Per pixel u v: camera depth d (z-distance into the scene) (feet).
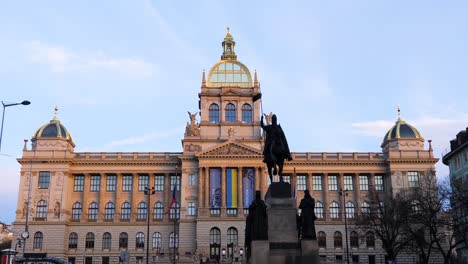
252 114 456.04
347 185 458.09
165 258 382.63
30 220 428.56
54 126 453.99
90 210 446.60
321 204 452.76
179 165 451.53
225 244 414.21
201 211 421.18
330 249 436.76
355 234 440.86
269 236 115.75
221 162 432.25
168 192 449.89
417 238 305.53
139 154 456.86
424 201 327.47
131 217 442.09
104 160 448.24
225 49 497.05
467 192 280.51
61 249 424.05
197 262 373.20
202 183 428.56
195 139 443.73
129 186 454.40
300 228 117.70
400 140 454.40
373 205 385.29
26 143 445.78
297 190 453.99
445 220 300.81
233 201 424.87
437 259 415.03
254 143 443.32
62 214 431.84
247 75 472.85
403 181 444.55
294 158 456.45
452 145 369.30
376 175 460.55
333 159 455.63
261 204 115.44
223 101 456.86
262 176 431.43
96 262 431.84
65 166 442.09
